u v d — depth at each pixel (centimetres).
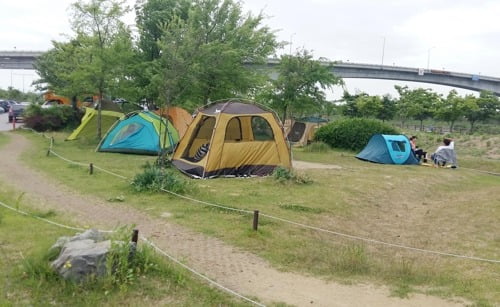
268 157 1469
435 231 966
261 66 2436
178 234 796
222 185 1267
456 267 710
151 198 1050
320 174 1581
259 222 892
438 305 546
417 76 6500
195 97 2177
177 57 1538
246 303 523
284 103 2666
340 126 2672
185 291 536
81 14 2183
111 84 2205
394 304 547
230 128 1599
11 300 488
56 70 3105
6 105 5281
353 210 1105
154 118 1947
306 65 2672
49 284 519
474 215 1111
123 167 1501
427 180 1653
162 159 1528
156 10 2527
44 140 2372
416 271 664
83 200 1023
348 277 638
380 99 5078
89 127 2425
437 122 5569
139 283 538
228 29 2205
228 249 731
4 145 2116
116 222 854
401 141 2208
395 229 977
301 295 564
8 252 619
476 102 4806
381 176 1641
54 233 714
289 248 754
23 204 927
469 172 2034
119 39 2186
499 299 567
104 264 529
